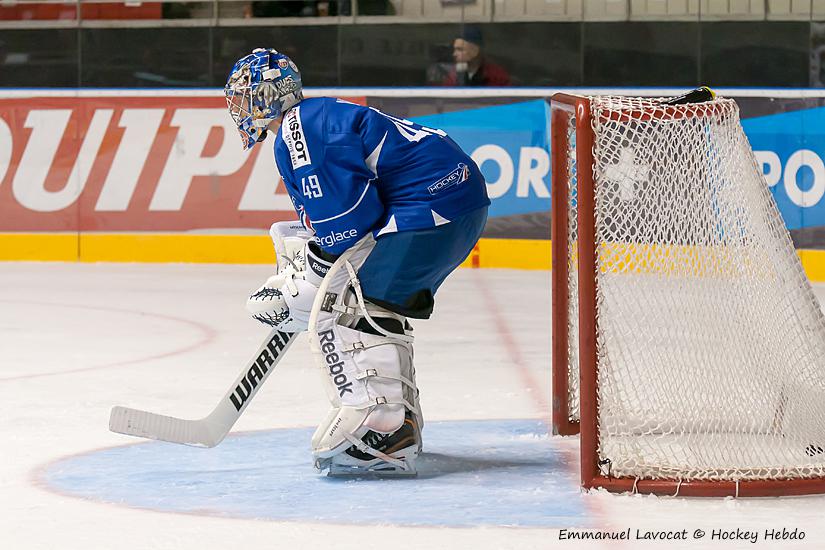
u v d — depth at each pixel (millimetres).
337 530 8195
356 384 9703
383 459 9734
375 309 9875
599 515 8555
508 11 31453
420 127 10023
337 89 29141
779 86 31094
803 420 10180
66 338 18625
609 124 9727
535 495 9172
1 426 12023
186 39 32156
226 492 9336
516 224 28578
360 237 9656
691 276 10438
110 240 29594
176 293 24266
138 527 8320
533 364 16031
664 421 10617
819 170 27000
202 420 10492
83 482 9688
